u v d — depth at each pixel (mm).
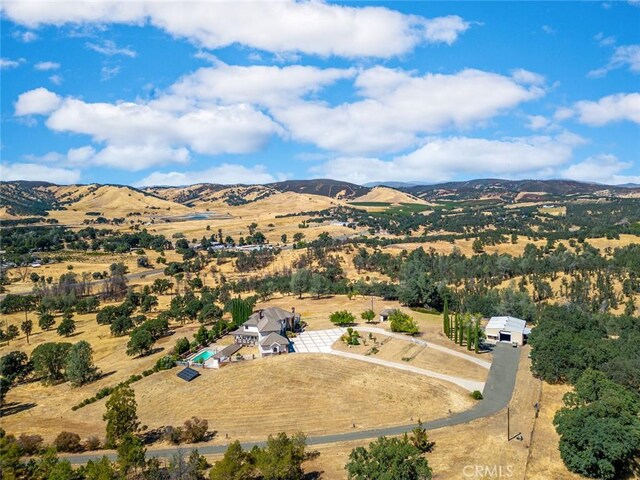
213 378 96688
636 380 83875
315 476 61438
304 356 105688
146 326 131375
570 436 62625
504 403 84000
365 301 167000
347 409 82312
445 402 84188
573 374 89500
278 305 166625
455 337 118500
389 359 105312
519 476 61062
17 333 152375
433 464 63562
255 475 61344
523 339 120625
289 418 80000
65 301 185875
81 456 70188
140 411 86375
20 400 97250
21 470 58062
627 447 60531
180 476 57781
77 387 101812
